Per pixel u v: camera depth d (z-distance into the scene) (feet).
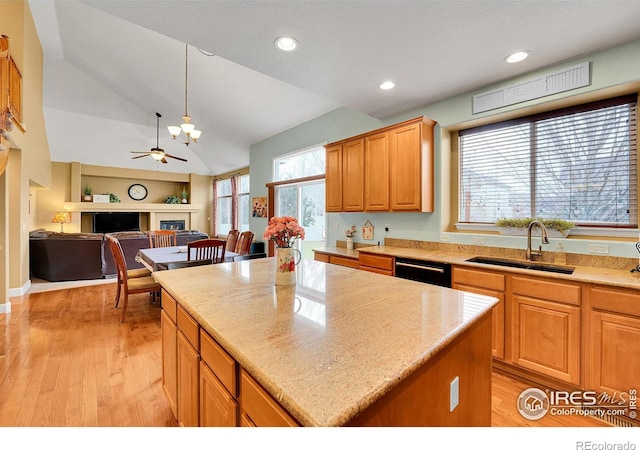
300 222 17.79
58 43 16.70
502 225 9.17
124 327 10.62
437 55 7.77
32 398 6.52
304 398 2.34
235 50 7.63
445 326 3.71
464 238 10.00
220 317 4.00
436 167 10.73
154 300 13.55
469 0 5.84
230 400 3.40
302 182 17.16
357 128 13.69
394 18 6.38
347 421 2.19
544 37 6.93
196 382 4.39
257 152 21.11
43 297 14.19
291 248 5.63
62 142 24.09
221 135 21.97
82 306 12.94
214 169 31.17
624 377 5.76
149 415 6.03
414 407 3.02
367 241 13.28
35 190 23.90
